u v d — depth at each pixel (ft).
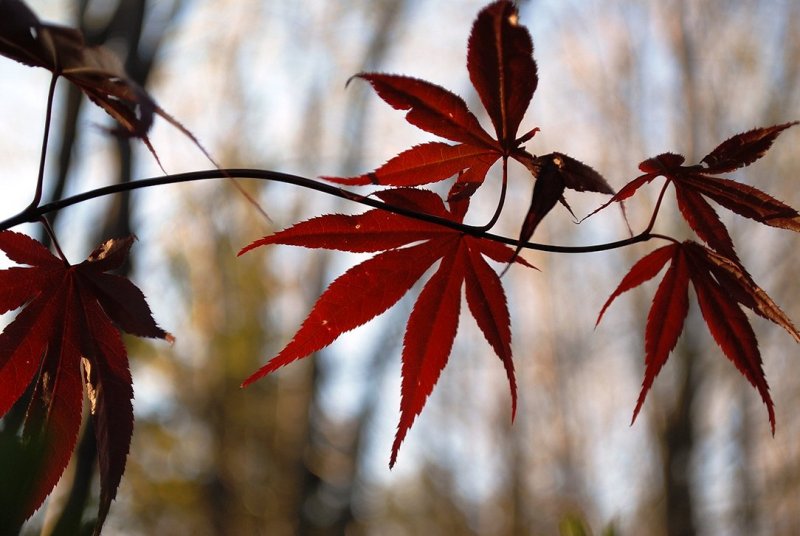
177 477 43.24
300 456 51.44
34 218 3.74
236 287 43.70
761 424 51.98
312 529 51.57
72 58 3.41
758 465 52.21
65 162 13.92
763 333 50.96
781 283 50.29
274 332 48.11
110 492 3.92
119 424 4.02
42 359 4.06
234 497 47.80
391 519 70.90
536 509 63.77
